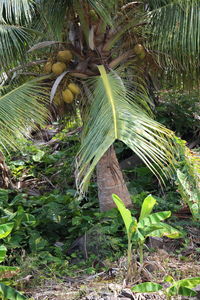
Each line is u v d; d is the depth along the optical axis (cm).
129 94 600
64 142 995
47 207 706
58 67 627
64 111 661
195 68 680
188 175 616
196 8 619
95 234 609
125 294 474
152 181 820
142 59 682
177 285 460
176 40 623
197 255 584
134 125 486
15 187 860
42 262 563
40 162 960
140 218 522
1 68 681
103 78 579
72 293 493
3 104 582
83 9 621
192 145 898
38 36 668
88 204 721
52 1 616
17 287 518
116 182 676
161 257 561
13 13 628
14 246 596
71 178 870
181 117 935
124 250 575
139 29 668
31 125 585
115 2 626
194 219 622
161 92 977
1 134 559
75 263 595
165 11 635
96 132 499
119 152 894
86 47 648
